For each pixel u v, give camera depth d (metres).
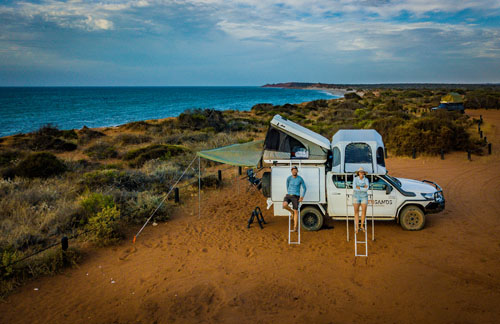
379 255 7.29
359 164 8.36
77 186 12.55
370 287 6.04
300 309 5.48
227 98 128.75
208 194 12.99
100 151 21.86
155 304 5.75
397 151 19.11
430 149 18.34
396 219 8.87
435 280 6.14
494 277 6.10
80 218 9.61
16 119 48.97
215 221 10.05
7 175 14.76
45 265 6.98
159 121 38.16
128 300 5.90
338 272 6.65
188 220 10.20
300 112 51.38
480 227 8.58
